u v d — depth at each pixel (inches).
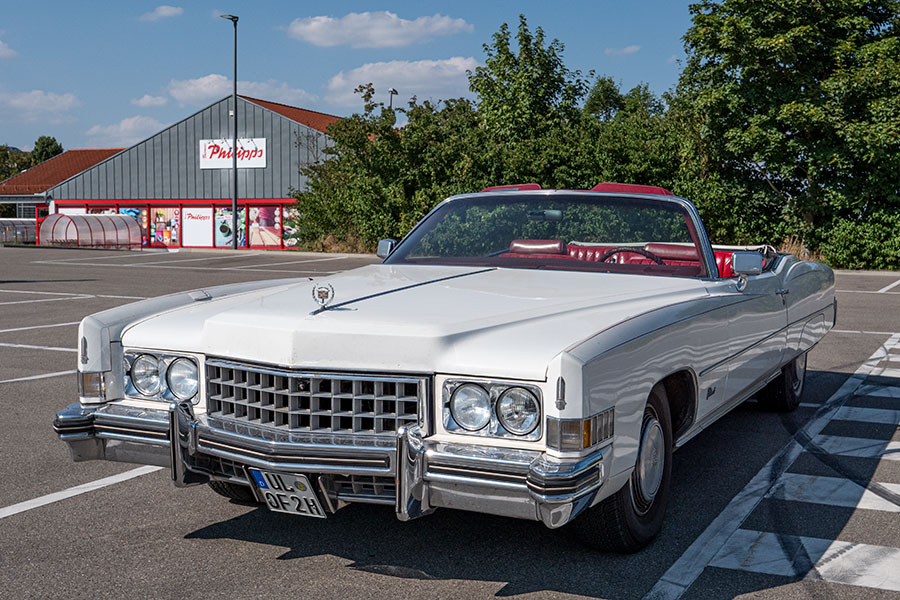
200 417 132.0
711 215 877.8
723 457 204.2
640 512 140.8
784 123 834.2
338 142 1136.2
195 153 1782.7
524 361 116.3
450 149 1027.9
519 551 143.2
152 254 1226.0
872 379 304.2
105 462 198.8
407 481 116.2
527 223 181.6
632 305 142.8
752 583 131.3
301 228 1328.7
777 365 216.5
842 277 775.1
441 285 152.3
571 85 1015.6
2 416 243.6
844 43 826.8
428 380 119.8
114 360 142.6
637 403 128.0
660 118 940.0
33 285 694.5
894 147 809.5
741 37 826.8
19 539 149.6
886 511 165.3
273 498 128.7
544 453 114.3
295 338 123.0
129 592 127.3
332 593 127.0
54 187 1918.1
